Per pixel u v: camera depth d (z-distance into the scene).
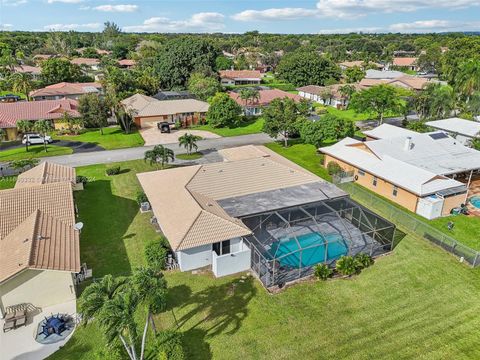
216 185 33.97
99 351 19.19
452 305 23.66
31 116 65.62
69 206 30.14
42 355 19.66
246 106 81.38
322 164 50.59
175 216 28.53
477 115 72.75
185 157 53.19
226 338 20.78
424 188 36.22
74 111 69.88
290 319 22.28
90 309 16.20
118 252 29.25
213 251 26.83
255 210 30.34
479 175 47.25
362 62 158.25
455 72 92.50
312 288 25.06
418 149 45.25
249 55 180.25
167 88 107.62
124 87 90.12
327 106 94.69
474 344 20.61
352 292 24.75
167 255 27.44
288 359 19.53
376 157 43.50
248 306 23.31
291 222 31.56
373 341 20.73
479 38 148.38
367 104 70.25
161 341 19.58
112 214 35.56
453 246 29.11
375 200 38.44
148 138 63.34
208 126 73.06
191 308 23.08
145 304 16.73
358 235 31.14
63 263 23.39
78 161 51.22
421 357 19.73
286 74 127.62
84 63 147.50
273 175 36.41
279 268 26.38
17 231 26.59
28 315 22.59
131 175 46.00
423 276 26.52
